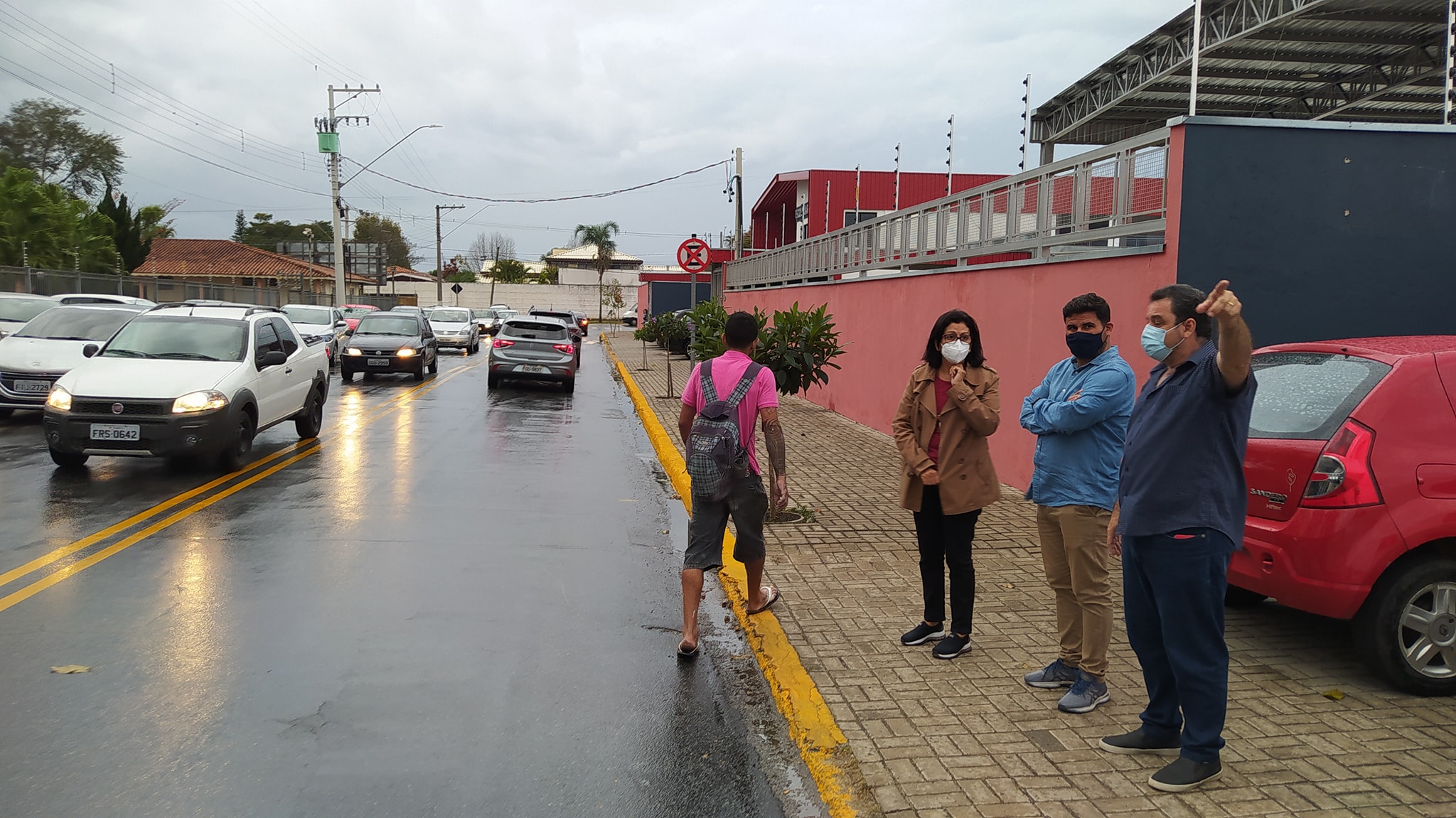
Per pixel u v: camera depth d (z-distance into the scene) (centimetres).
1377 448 434
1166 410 347
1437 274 691
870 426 1408
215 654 475
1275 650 502
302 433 1212
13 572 600
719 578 643
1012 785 351
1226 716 413
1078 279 813
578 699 441
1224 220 677
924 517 495
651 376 2291
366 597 575
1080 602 421
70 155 4834
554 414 1609
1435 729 401
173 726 395
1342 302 687
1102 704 423
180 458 1041
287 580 603
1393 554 429
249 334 1052
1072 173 840
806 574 638
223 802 337
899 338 1285
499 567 654
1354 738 391
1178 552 342
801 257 1928
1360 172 684
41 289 2383
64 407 880
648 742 400
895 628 531
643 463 1137
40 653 469
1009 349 950
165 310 1101
